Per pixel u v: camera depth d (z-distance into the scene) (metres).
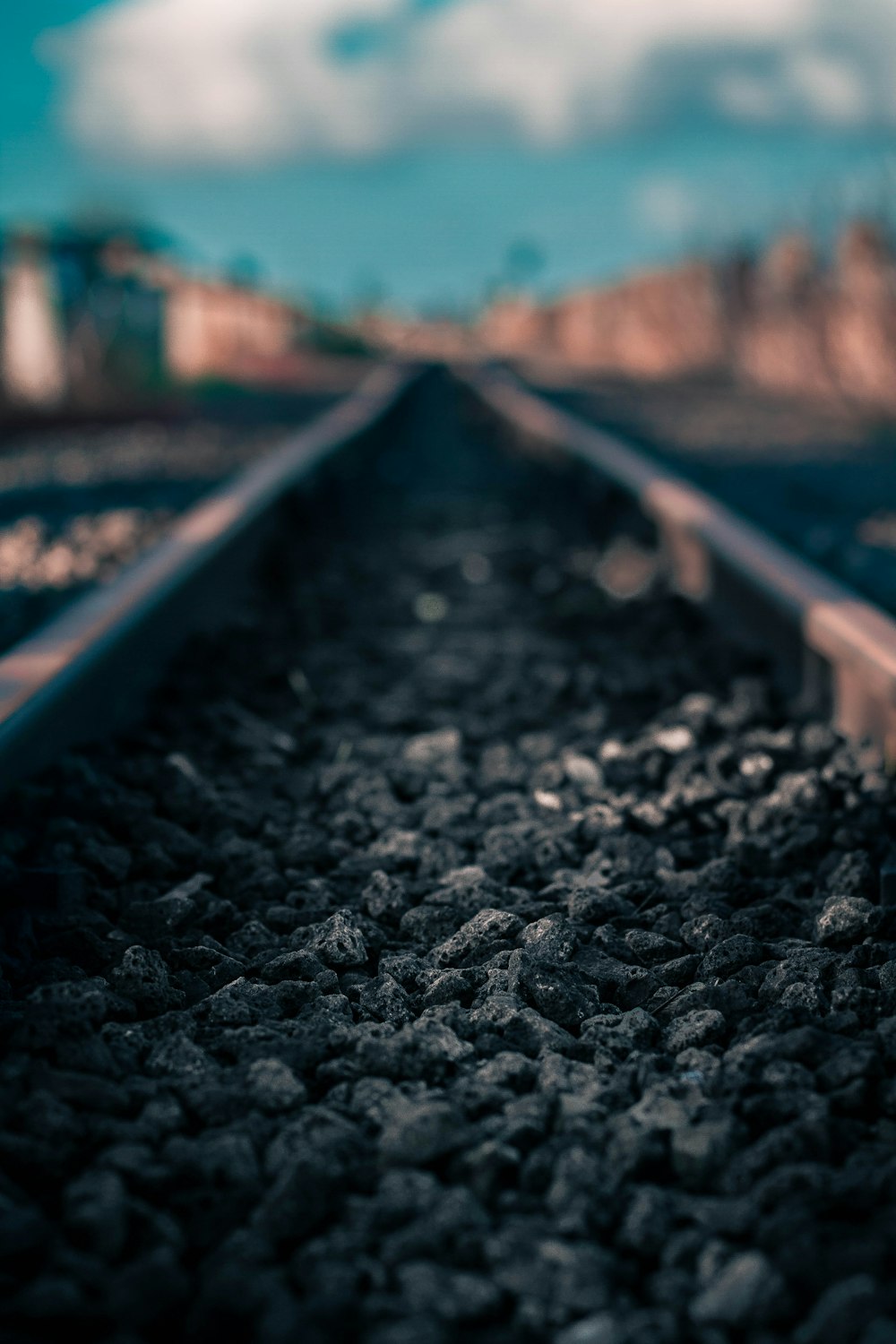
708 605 5.51
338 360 37.75
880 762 3.42
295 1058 2.01
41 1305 1.42
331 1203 1.64
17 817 2.90
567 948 2.39
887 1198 1.64
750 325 22.44
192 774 3.32
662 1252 1.57
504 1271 1.51
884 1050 2.01
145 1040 2.07
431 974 2.34
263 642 4.95
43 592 5.42
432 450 14.45
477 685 4.61
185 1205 1.66
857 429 13.81
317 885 2.78
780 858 2.93
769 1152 1.72
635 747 3.69
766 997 2.23
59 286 14.68
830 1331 1.40
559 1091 1.92
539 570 6.85
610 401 19.00
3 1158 1.71
